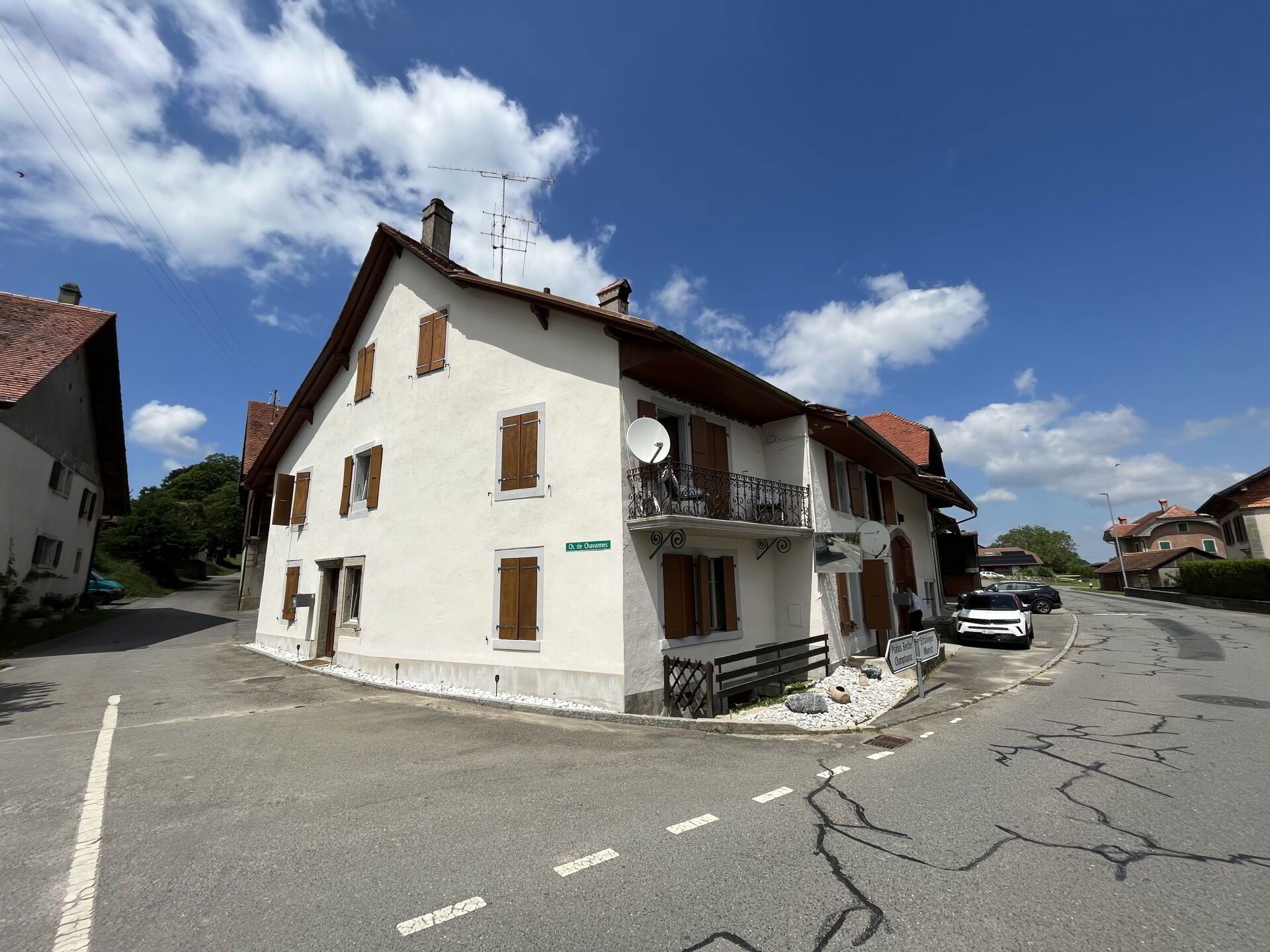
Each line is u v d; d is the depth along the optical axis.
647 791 5.57
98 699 9.88
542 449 10.75
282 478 17.62
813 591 12.50
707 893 3.64
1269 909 3.46
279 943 3.15
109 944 3.14
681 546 10.54
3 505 16.23
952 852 4.24
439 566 11.77
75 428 20.83
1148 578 53.53
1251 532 32.12
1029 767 6.34
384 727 8.18
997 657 15.36
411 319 13.80
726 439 12.41
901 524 20.06
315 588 15.23
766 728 8.21
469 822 4.81
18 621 16.88
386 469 13.43
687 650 10.41
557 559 10.20
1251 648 15.55
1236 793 5.41
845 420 12.84
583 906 3.50
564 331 10.91
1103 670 13.04
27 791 5.52
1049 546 103.12
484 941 3.15
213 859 4.14
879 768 6.41
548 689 9.88
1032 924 3.30
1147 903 3.53
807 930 3.23
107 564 32.31
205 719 8.58
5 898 3.62
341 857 4.16
